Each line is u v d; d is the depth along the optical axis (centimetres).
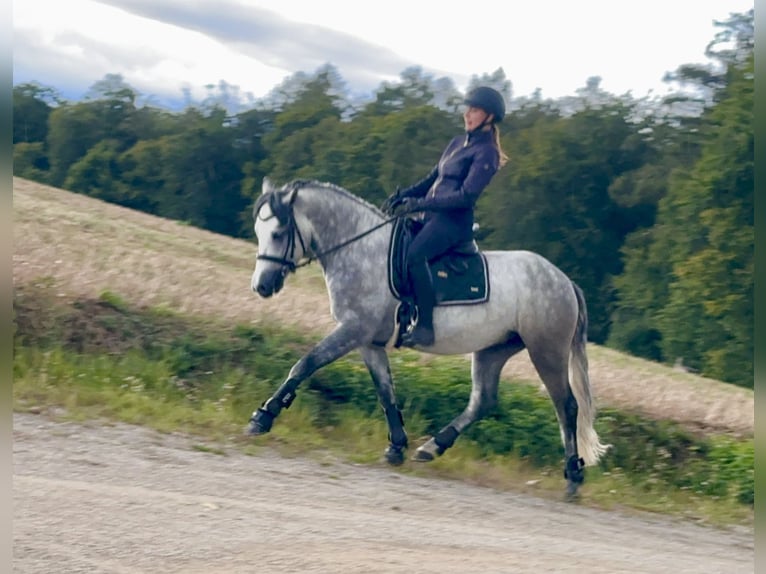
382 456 896
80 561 488
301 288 1894
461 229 851
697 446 1260
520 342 911
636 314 4550
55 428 764
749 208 3559
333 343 844
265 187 874
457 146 860
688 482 1159
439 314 849
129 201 7362
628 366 1980
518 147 5381
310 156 6525
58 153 7725
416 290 840
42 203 2589
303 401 1009
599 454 905
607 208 5138
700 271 3603
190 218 7269
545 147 5178
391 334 862
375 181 5944
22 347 971
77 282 1199
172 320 1145
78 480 636
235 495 672
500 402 1088
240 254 2359
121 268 1431
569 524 774
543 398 1138
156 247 2041
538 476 979
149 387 972
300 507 669
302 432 941
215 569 506
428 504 754
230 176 7388
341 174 6081
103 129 7781
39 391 860
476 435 1049
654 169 4894
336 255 854
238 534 572
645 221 5075
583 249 5109
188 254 2077
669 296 4309
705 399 1544
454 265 854
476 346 871
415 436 1026
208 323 1166
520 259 889
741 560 741
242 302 1336
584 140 5175
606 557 656
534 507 821
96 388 912
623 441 1224
